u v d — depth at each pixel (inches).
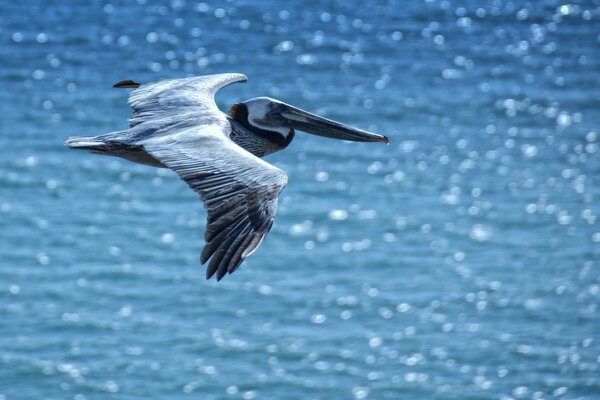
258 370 1222.3
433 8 3956.7
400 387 1196.5
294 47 3088.1
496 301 1429.6
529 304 1421.0
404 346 1290.6
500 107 2517.2
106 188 1829.5
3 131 2117.4
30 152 1993.1
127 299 1391.5
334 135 455.2
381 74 2797.7
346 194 1855.3
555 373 1235.2
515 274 1529.3
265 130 457.4
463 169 2038.6
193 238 1620.3
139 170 1921.8
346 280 1481.3
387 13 3769.7
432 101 2536.9
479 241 1656.0
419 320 1365.7
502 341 1310.3
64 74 2613.2
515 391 1194.6
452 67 2935.5
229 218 310.3
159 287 1430.9
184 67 2805.1
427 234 1678.2
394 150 2132.1
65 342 1273.4
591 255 1603.1
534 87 2728.8
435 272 1523.1
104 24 3294.8
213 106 394.9
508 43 3376.0
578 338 1323.8
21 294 1397.6
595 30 3686.0
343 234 1660.9
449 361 1256.8
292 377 1210.6
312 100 2501.2
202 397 1163.3
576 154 2164.1
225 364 1231.5
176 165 325.4
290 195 1840.6
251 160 327.3
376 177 1958.7
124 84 443.8
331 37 3265.3
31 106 2303.2
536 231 1708.9
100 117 2253.9
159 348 1266.0
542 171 2041.1
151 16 3479.3
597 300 1440.7
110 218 1690.5
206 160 326.6
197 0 3794.3
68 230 1627.7
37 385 1181.1
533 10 4062.5
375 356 1263.5
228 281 1450.5
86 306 1366.9
